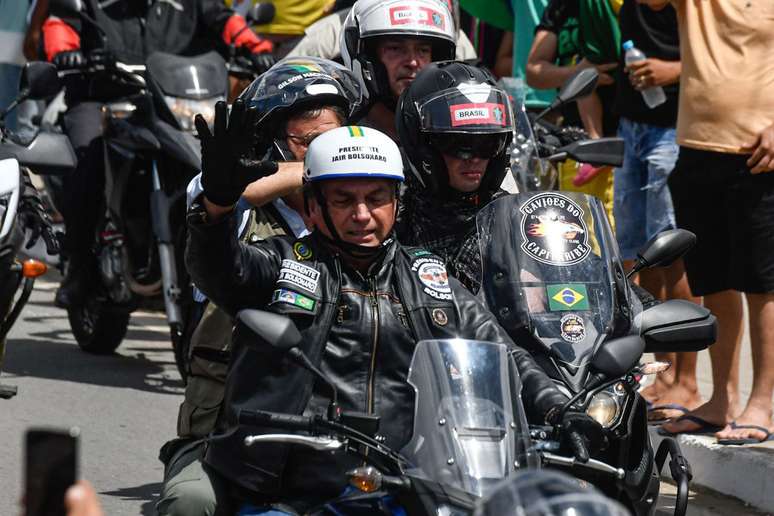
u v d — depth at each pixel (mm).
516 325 12555
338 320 11211
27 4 33312
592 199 13562
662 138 22547
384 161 11195
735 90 18672
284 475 11000
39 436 5426
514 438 9812
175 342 22969
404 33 16719
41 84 21484
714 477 18266
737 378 19750
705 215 19312
